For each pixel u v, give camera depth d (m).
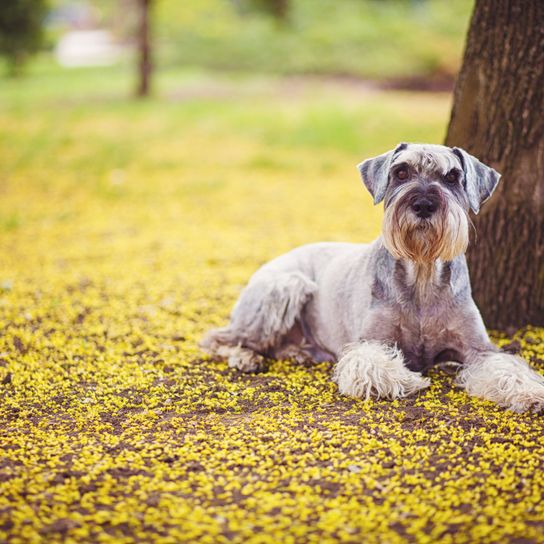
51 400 2.18
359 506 1.81
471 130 2.46
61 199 4.43
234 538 1.76
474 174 2.17
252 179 4.92
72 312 2.69
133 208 4.18
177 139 6.34
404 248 2.12
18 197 4.48
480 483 1.86
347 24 13.31
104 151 5.84
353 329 2.26
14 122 7.22
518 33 2.38
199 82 10.51
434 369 2.28
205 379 2.28
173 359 2.38
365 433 2.01
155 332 2.56
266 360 2.37
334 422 2.05
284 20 13.79
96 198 4.44
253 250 3.27
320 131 6.43
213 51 12.99
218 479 1.88
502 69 2.41
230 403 2.15
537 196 2.42
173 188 4.66
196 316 2.67
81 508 1.82
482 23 2.43
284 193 4.48
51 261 3.20
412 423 2.05
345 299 2.28
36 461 1.94
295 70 11.90
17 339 2.51
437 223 2.09
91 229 3.73
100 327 2.59
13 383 2.26
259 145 6.07
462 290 2.19
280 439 2.00
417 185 2.11
